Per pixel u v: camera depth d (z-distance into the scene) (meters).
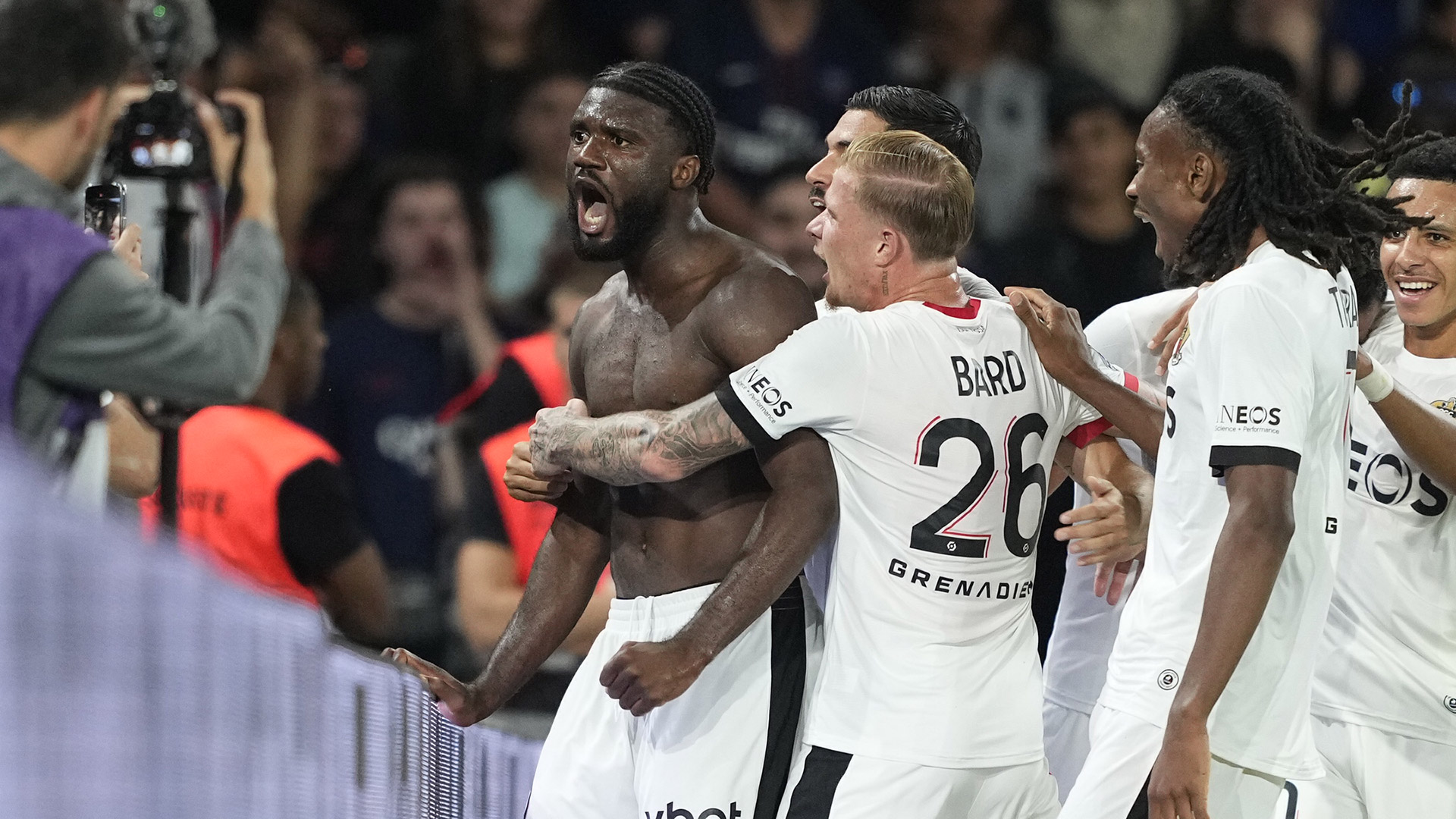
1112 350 12.66
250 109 11.01
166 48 10.84
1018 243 24.98
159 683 6.63
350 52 26.27
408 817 10.24
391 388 22.36
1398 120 11.21
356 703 9.17
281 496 14.98
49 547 5.99
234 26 26.70
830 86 26.86
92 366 8.53
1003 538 10.61
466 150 26.58
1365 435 12.78
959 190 10.68
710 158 10.89
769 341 10.47
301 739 8.20
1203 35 26.80
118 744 6.34
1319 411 10.22
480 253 23.11
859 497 10.49
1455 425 11.97
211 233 11.52
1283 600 10.21
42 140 8.55
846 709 10.43
